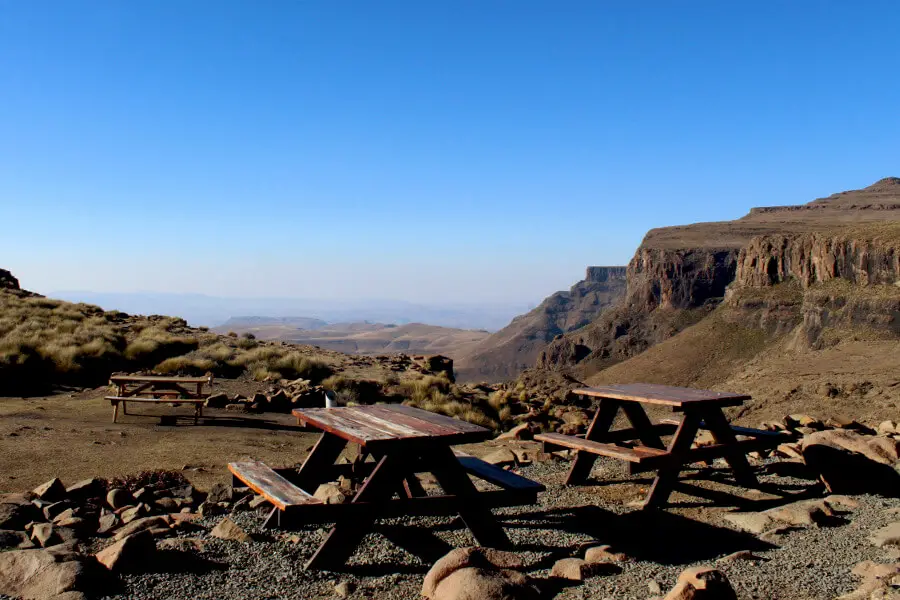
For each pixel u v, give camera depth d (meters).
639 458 6.04
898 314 104.19
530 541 5.33
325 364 19.75
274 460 8.48
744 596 4.05
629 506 6.45
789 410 31.28
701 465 8.27
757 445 7.21
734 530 5.68
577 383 48.44
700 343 155.88
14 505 5.39
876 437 8.02
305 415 5.81
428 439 4.90
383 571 4.61
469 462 6.47
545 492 6.97
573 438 7.46
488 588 3.68
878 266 117.00
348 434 4.96
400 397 17.42
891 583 3.93
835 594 4.04
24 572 3.99
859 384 32.06
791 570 4.54
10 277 32.00
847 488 6.86
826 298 123.06
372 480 4.80
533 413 17.30
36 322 19.81
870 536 5.26
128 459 8.05
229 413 12.91
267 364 18.66
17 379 15.09
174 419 11.64
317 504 4.59
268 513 5.76
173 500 6.22
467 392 19.94
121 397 11.37
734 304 161.50
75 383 15.95
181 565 4.51
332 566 4.62
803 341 124.81
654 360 158.62
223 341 22.75
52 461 7.75
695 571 3.77
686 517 6.10
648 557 4.96
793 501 6.65
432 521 5.86
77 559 4.14
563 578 4.46
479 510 5.13
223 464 8.08
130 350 18.94
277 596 4.11
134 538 4.46
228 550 4.88
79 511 5.49
